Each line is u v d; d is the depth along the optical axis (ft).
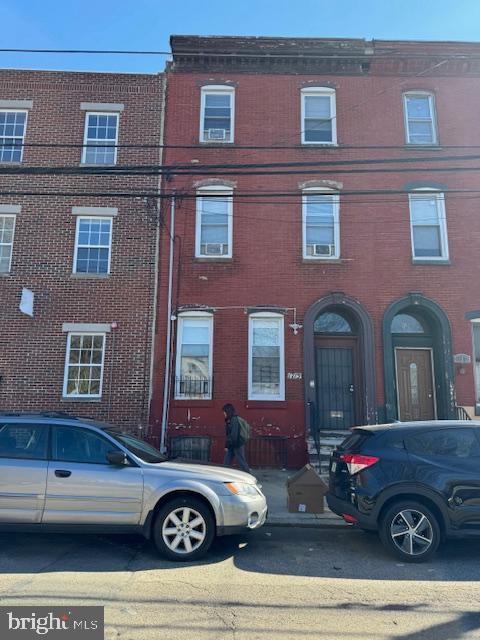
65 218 41.91
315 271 41.32
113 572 17.19
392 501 19.54
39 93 44.34
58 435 19.98
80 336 40.27
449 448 19.95
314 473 26.18
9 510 18.71
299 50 44.47
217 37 44.47
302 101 44.52
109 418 38.83
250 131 43.88
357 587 16.21
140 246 41.55
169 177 42.91
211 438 38.58
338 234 42.01
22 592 15.10
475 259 41.68
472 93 44.57
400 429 20.58
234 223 42.06
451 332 40.37
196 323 40.96
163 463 20.26
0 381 38.99
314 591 15.79
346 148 42.91
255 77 44.80
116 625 13.03
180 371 40.06
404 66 44.73
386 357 39.91
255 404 39.06
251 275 41.19
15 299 40.34
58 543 20.70
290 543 21.49
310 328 40.24
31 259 41.04
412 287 41.11
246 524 19.34
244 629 12.92
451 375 39.68
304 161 43.32
